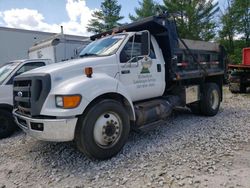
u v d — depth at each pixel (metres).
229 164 4.25
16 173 4.45
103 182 3.93
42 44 11.15
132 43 5.62
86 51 5.88
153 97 6.22
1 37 15.78
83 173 4.27
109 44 5.63
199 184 3.65
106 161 4.66
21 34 16.47
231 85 13.60
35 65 7.51
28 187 3.95
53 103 4.38
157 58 6.20
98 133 4.56
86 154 4.58
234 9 36.75
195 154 4.73
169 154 4.80
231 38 37.16
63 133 4.25
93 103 4.62
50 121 4.25
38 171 4.48
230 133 5.94
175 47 6.55
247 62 13.98
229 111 8.55
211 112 7.84
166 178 3.88
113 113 4.76
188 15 38.00
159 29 6.40
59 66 4.75
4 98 6.72
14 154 5.34
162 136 5.91
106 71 5.10
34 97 4.46
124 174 4.12
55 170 4.45
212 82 8.43
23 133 6.99
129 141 5.64
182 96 7.12
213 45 8.27
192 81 7.68
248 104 9.84
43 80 4.41
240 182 3.66
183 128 6.54
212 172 3.99
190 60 7.24
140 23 6.23
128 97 5.08
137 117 5.39
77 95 4.30
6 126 6.72
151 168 4.25
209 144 5.24
